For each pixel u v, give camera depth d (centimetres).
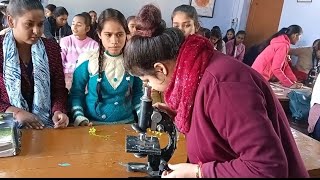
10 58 173
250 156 85
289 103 328
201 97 93
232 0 613
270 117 94
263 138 84
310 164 149
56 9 422
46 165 128
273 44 359
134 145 124
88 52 194
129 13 559
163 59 97
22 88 180
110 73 189
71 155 138
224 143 95
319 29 525
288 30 418
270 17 589
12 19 168
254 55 527
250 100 87
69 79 273
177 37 98
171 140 124
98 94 188
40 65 179
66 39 342
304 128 312
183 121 99
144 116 121
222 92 89
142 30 97
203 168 95
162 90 107
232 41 529
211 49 98
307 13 540
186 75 95
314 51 468
